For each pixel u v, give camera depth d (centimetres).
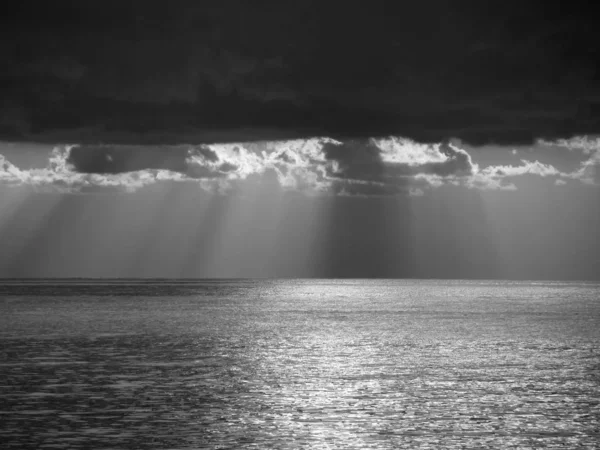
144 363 5334
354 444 3005
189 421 3397
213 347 6462
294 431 3216
